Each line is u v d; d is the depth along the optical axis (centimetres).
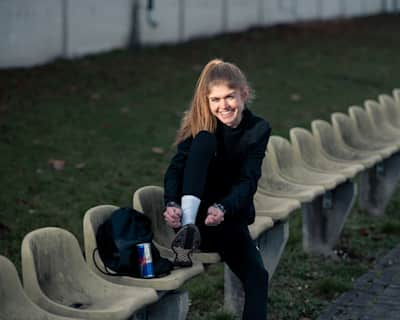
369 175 1449
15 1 2212
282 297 1034
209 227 799
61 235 727
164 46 2788
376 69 2845
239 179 795
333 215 1203
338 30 3681
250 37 3170
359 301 1025
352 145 1415
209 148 777
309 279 1112
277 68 2675
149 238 761
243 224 808
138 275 748
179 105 2077
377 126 1600
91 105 1973
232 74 785
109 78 2270
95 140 1700
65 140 1673
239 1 3259
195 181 765
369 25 3969
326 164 1250
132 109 1984
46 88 2078
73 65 2342
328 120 2094
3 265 643
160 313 770
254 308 772
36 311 646
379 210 1451
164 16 2814
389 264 1180
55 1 2353
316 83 2523
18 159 1513
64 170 1484
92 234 754
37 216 1249
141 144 1708
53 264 710
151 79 2323
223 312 948
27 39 2264
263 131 803
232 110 786
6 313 636
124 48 2658
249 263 792
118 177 1483
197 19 3008
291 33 3397
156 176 1513
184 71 2470
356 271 1145
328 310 996
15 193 1334
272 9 3500
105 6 2559
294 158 1173
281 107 2170
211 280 1085
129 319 712
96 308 694
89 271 739
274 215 945
